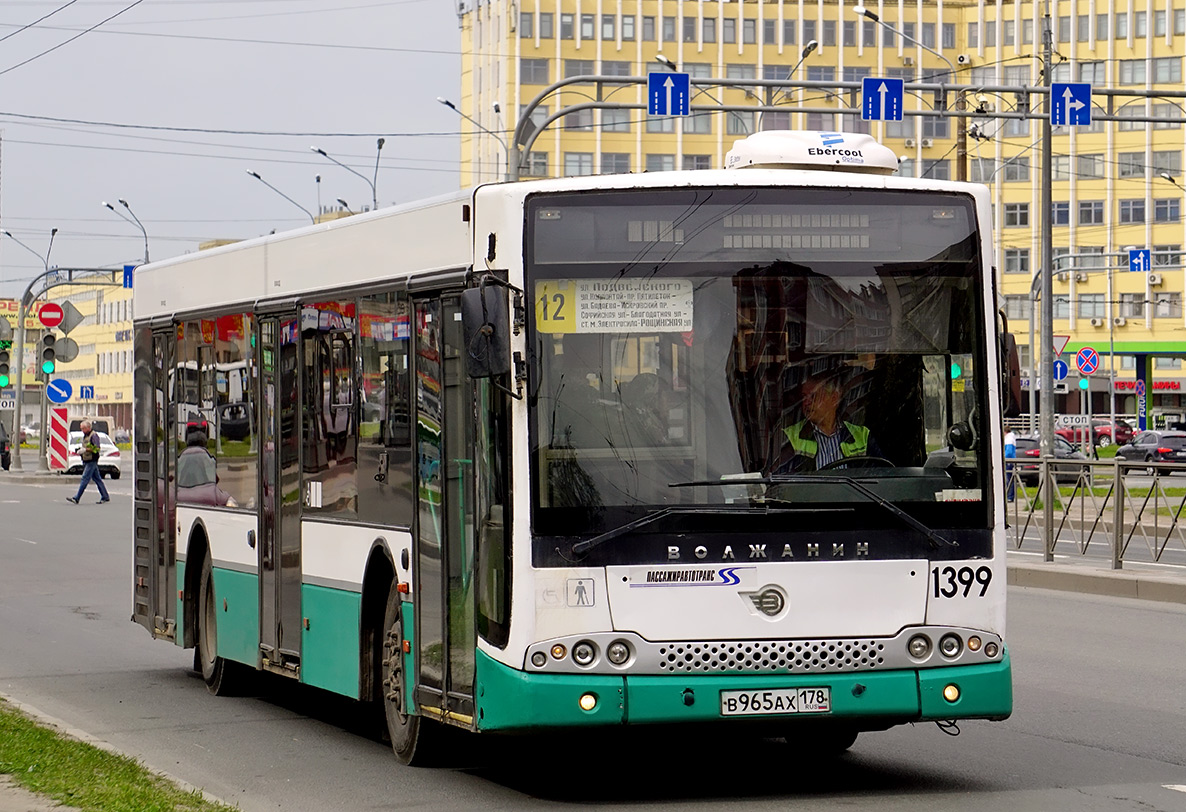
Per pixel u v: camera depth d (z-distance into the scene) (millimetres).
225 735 16188
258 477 17125
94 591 31578
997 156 154875
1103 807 12070
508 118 152000
